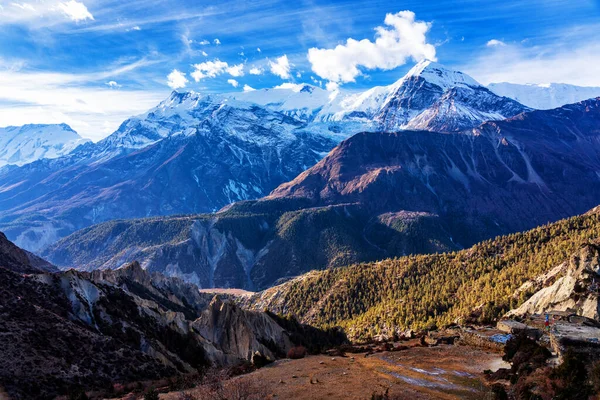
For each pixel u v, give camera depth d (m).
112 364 94.69
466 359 83.56
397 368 80.56
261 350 127.56
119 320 113.69
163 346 114.31
